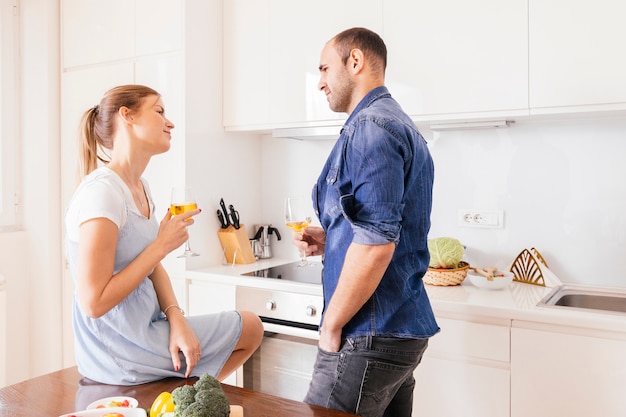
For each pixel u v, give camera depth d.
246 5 2.56
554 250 2.20
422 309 1.35
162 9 2.51
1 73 2.82
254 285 2.28
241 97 2.60
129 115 1.36
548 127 2.18
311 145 2.78
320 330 1.35
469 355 1.80
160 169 2.54
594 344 1.61
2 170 2.84
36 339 2.91
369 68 1.39
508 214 2.27
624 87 1.78
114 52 2.67
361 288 1.20
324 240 1.90
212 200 2.63
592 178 2.12
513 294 1.95
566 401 1.65
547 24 1.89
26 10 2.86
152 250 1.26
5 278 2.78
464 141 2.36
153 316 1.40
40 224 2.87
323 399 1.31
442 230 2.42
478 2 2.00
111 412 0.95
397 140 1.21
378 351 1.27
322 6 2.34
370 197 1.19
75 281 1.27
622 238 2.07
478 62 2.01
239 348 1.54
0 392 1.16
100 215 1.18
